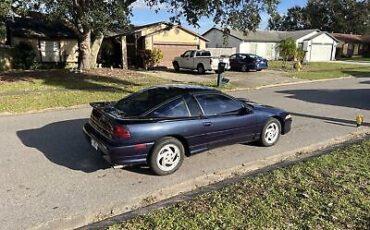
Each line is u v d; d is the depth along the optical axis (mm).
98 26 18766
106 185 5492
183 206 4605
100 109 6211
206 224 4129
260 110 7469
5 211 4594
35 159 6520
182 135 6098
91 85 16469
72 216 4535
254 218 4285
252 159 6914
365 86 20000
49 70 22688
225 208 4539
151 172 6039
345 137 8703
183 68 26750
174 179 5844
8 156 6656
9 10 14492
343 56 54750
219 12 17719
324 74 26562
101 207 4797
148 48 29156
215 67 24562
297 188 5207
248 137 7277
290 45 31109
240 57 28156
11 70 23234
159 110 5996
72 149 7145
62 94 13648
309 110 12125
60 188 5324
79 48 21766
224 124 6668
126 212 4711
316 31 46500
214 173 6168
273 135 7762
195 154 6617
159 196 5230
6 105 11312
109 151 5594
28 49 25188
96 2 17609
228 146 7621
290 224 4168
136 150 5676
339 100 14516
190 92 6438
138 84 17891
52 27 27812
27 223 4332
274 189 5168
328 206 4629
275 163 6746
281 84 20391
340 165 6207
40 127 8852
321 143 8102
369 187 5266
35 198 4977
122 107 6285
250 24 17938
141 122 5711
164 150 5938
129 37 29812
